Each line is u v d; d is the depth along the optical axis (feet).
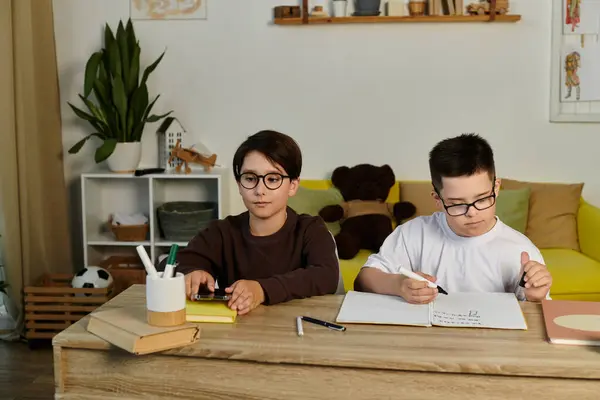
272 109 12.00
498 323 4.34
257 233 5.50
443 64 11.71
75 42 12.00
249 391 3.98
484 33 11.60
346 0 11.55
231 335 4.19
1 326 10.74
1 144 10.11
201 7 11.84
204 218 11.43
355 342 4.05
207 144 12.14
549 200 11.08
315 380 3.90
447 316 4.49
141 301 4.83
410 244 5.87
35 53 11.34
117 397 4.13
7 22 10.07
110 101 11.39
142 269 11.60
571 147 11.73
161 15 11.88
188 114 12.10
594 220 10.52
